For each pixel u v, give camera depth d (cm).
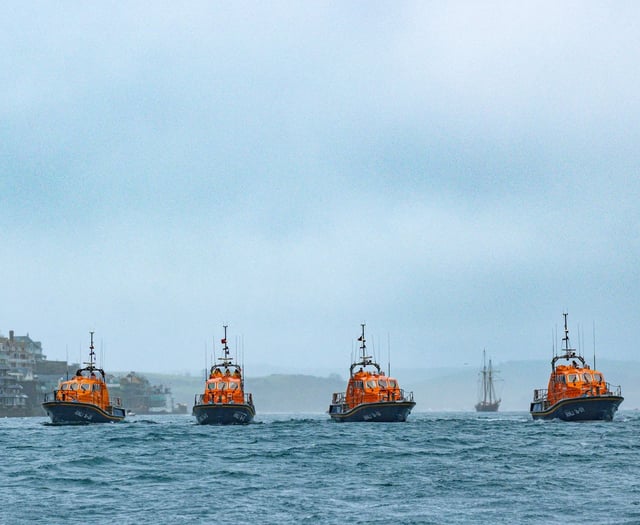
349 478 19525
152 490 17925
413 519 14588
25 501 16650
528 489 17600
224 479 19475
